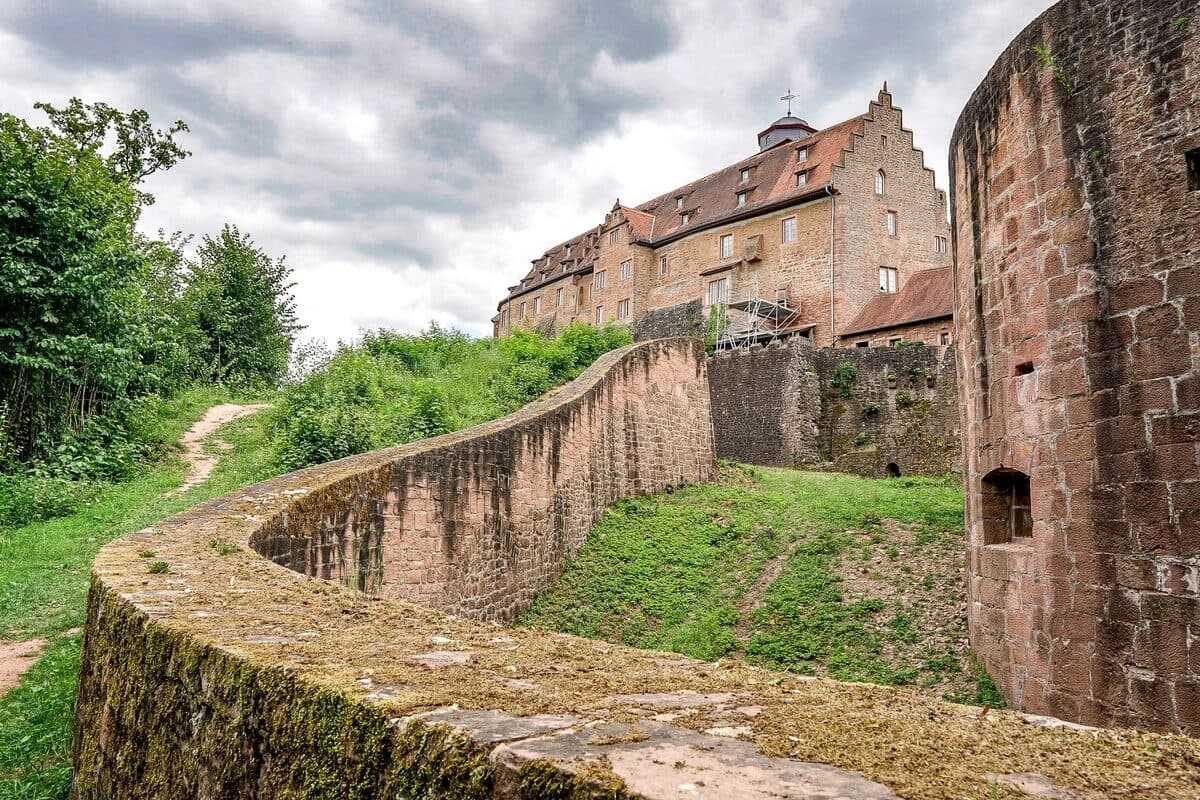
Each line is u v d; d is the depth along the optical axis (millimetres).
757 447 30703
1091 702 7043
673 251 46625
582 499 15555
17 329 15586
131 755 3783
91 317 16859
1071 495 7426
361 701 2311
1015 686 8242
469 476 11336
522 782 1740
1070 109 7664
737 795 1569
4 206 15188
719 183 47000
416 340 28828
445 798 1909
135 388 21062
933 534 13469
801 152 41969
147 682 3684
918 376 28297
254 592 4633
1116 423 7004
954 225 10797
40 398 16422
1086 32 7570
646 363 19453
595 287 51031
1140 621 6652
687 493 19406
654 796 1553
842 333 36438
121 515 13867
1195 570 6270
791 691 2641
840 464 29297
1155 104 6930
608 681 2705
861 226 38562
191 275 34219
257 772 2711
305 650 3107
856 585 12031
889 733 2102
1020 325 8328
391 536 9531
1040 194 8023
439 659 3008
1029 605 8023
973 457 9680
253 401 27547
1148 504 6660
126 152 31406
